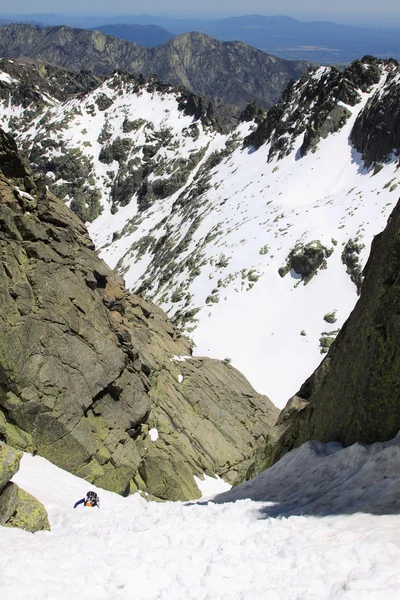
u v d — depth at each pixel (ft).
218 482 96.99
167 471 85.66
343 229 249.34
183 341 137.80
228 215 357.61
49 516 49.29
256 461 78.84
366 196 274.57
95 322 87.56
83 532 42.06
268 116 501.97
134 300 126.00
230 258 273.95
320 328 215.92
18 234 82.53
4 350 70.85
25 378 72.08
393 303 50.57
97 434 79.41
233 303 241.14
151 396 101.60
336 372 59.21
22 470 63.16
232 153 544.21
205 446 102.12
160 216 581.12
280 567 30.53
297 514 39.78
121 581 30.94
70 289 85.20
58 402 74.49
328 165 359.25
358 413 50.98
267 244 268.21
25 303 76.84
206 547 34.32
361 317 56.70
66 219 96.68
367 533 32.65
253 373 205.87
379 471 42.22
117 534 38.93
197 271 282.56
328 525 35.73
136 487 82.74
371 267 60.03
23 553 34.83
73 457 74.18
